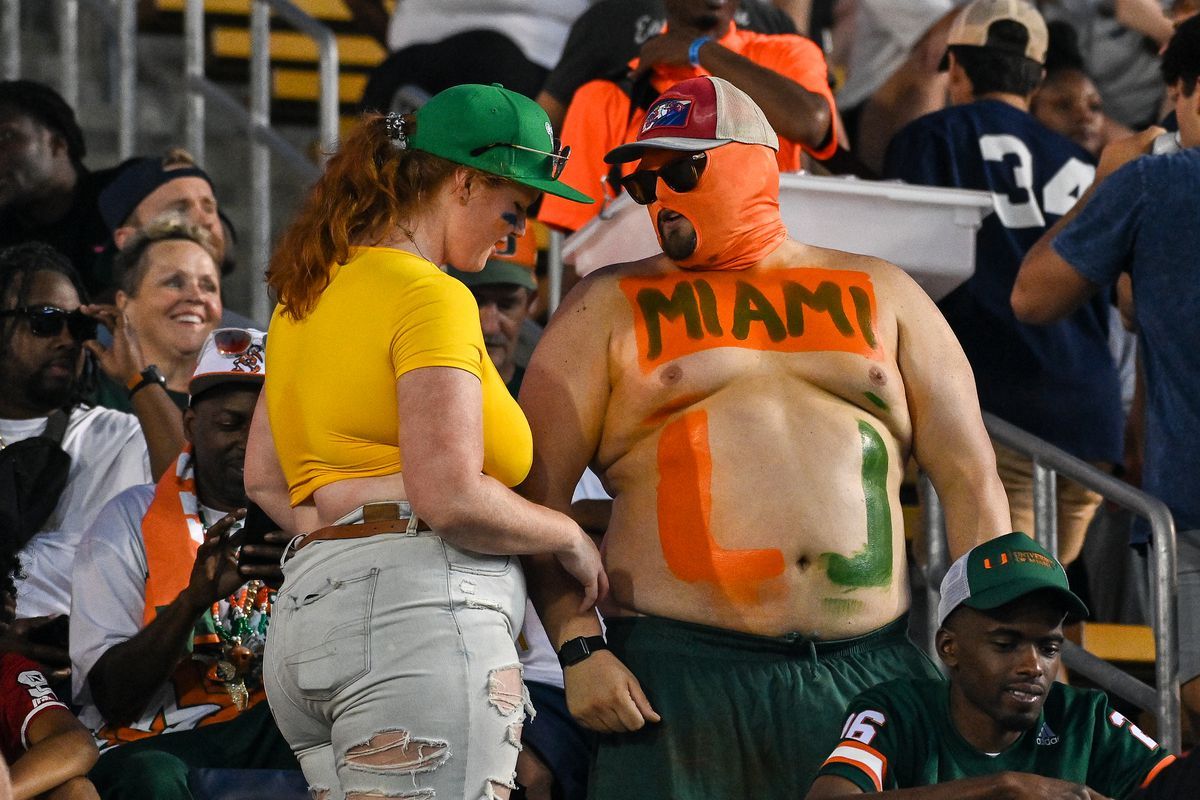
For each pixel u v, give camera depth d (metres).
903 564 13.16
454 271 17.97
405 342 11.18
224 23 29.62
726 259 13.24
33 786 12.63
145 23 29.69
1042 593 11.56
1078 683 18.47
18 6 28.06
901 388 13.17
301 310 11.68
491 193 11.79
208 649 14.61
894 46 25.05
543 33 23.83
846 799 11.30
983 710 11.71
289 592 11.35
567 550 11.69
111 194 21.73
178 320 18.62
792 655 12.69
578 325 13.20
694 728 12.47
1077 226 15.73
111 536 14.80
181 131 28.08
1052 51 23.81
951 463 13.15
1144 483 15.66
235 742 14.20
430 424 10.95
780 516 12.69
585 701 12.45
